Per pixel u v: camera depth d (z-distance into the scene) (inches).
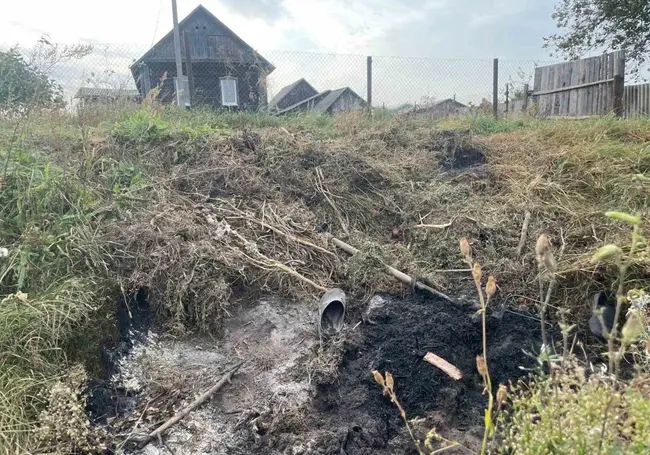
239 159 170.4
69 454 77.7
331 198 159.5
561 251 124.9
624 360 95.4
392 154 193.3
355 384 96.1
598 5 517.7
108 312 106.2
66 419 79.7
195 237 127.6
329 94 345.7
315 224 148.2
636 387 58.6
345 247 137.2
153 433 85.9
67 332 94.1
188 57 300.4
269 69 323.9
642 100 272.7
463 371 98.4
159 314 112.7
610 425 50.9
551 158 174.2
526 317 111.0
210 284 115.7
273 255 130.9
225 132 196.9
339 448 82.5
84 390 89.9
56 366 89.0
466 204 157.3
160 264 116.0
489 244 137.4
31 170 131.0
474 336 105.7
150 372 99.8
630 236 122.0
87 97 236.8
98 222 124.3
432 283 123.2
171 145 173.8
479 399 93.5
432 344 101.4
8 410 77.7
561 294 115.9
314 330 111.6
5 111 188.2
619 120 219.1
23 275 102.4
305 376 98.8
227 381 98.3
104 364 98.9
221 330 112.0
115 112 227.3
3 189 123.3
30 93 201.2
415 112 267.1
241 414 91.0
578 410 53.9
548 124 224.7
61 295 99.7
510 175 172.7
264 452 82.9
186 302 114.0
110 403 91.9
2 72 197.6
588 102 309.3
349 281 125.3
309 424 88.7
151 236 122.0
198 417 90.6
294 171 168.1
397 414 88.8
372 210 159.0
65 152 159.9
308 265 130.7
